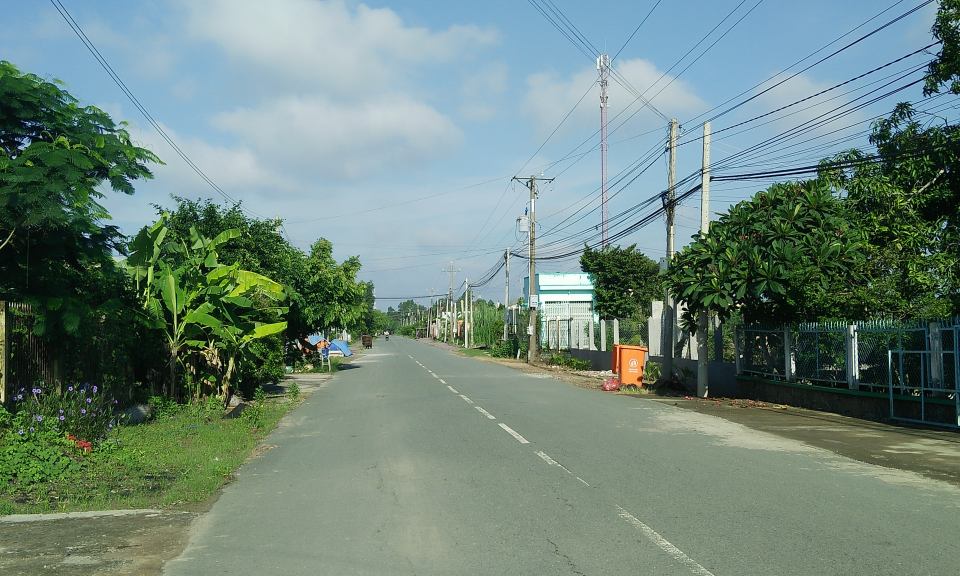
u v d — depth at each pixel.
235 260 20.22
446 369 31.53
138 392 13.60
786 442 10.36
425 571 4.98
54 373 10.44
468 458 9.31
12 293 9.86
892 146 16.52
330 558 5.31
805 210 14.94
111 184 10.62
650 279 39.22
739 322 17.94
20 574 4.97
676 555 5.20
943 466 8.44
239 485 8.05
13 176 8.95
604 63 36.25
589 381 23.98
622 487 7.44
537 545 5.52
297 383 24.59
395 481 8.01
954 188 15.99
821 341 14.23
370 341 70.69
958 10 14.93
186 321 14.35
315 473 8.66
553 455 9.42
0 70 9.90
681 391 19.06
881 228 15.21
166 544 5.73
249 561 5.27
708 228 17.88
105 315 11.88
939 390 11.23
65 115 10.58
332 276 30.38
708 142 18.31
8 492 7.50
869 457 9.07
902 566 4.88
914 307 13.28
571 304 50.78
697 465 8.61
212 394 16.34
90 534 6.01
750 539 5.55
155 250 14.17
